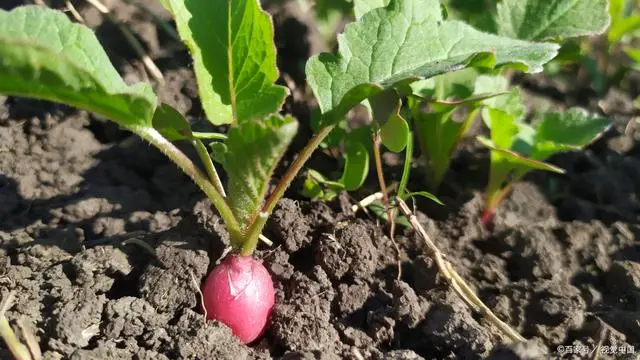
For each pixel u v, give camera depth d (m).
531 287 0.21
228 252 0.19
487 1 0.27
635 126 0.29
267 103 0.17
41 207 0.22
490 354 0.18
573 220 0.24
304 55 0.29
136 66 0.28
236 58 0.17
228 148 0.15
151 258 0.19
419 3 0.19
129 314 0.18
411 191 0.24
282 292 0.20
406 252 0.22
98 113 0.15
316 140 0.17
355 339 0.19
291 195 0.23
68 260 0.19
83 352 0.16
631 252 0.23
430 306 0.20
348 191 0.24
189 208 0.22
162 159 0.25
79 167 0.24
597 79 0.30
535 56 0.18
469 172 0.26
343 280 0.20
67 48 0.14
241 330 0.18
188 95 0.27
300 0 0.31
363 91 0.16
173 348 0.17
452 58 0.18
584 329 0.20
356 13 0.21
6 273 0.19
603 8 0.22
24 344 0.17
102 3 0.30
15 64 0.13
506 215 0.24
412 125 0.26
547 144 0.22
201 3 0.17
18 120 0.25
